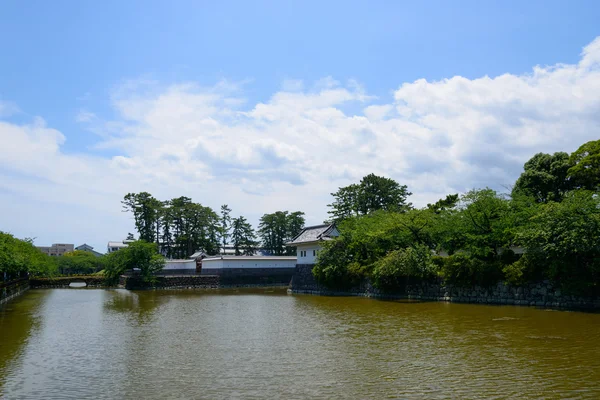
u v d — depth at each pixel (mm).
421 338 24641
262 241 126750
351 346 22875
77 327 30969
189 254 115938
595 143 45625
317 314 37562
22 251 64188
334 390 15242
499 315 32969
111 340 25609
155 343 24531
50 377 17453
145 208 112812
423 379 16344
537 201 53625
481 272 41375
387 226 53844
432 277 47500
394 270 47844
